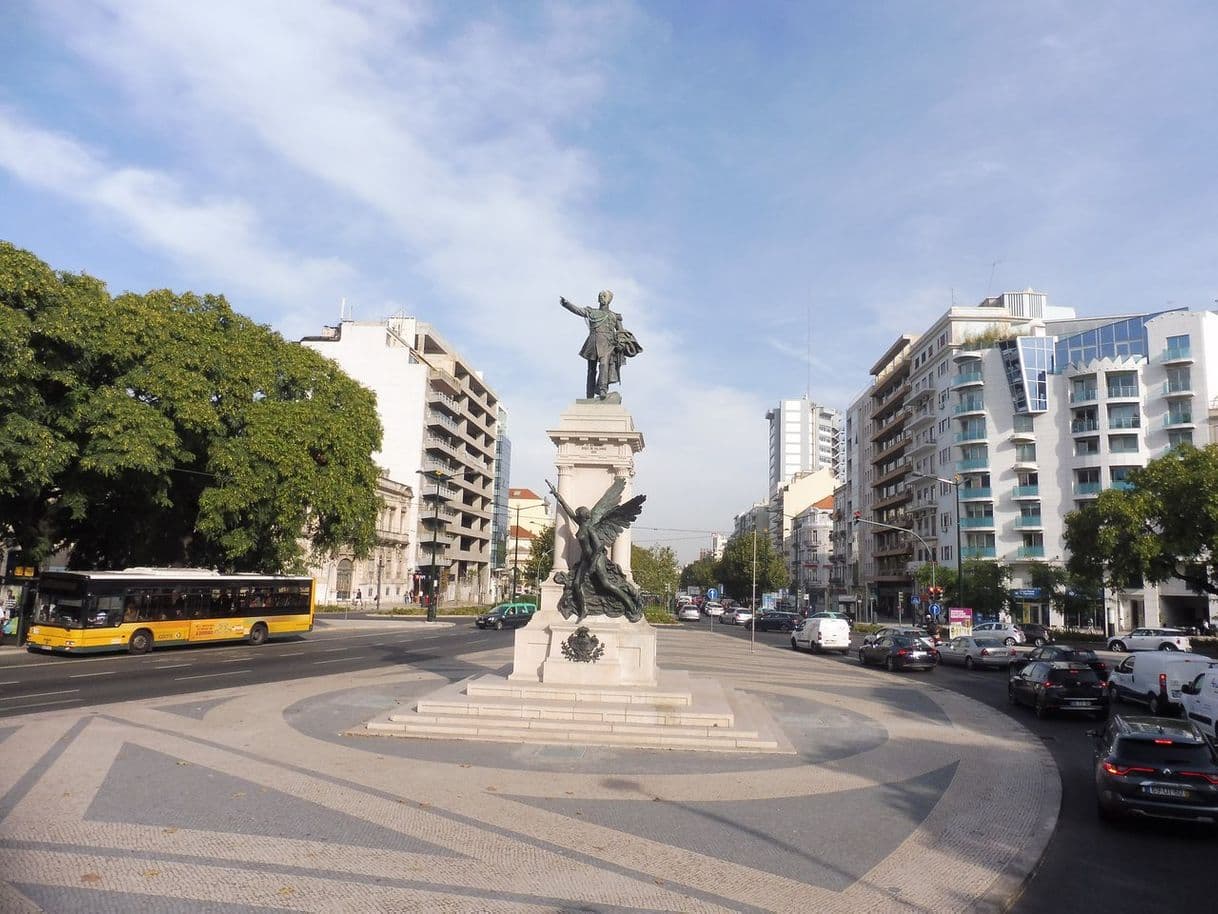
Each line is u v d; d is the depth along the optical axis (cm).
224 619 3216
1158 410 6062
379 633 4388
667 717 1445
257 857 787
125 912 651
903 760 1335
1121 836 950
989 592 5538
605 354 2022
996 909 713
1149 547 3475
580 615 1672
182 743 1295
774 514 15325
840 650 3869
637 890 730
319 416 3578
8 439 2502
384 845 832
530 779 1121
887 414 9162
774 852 848
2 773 1081
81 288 2906
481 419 9762
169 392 2988
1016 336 6669
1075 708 1839
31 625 2850
